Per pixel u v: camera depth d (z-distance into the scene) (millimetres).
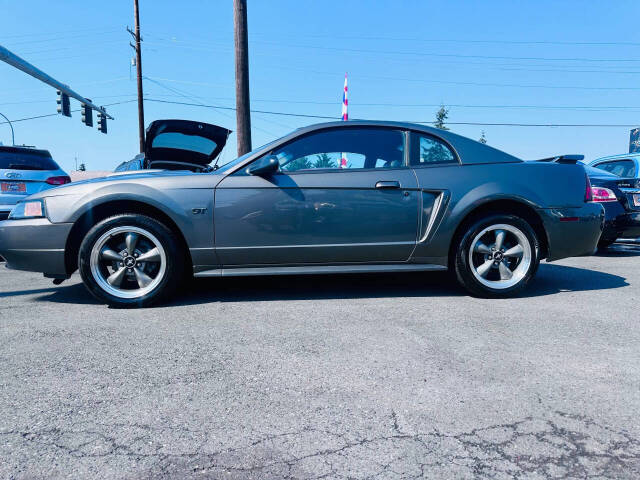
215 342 2352
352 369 1983
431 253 3354
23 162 6094
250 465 1299
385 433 1463
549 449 1374
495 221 3301
